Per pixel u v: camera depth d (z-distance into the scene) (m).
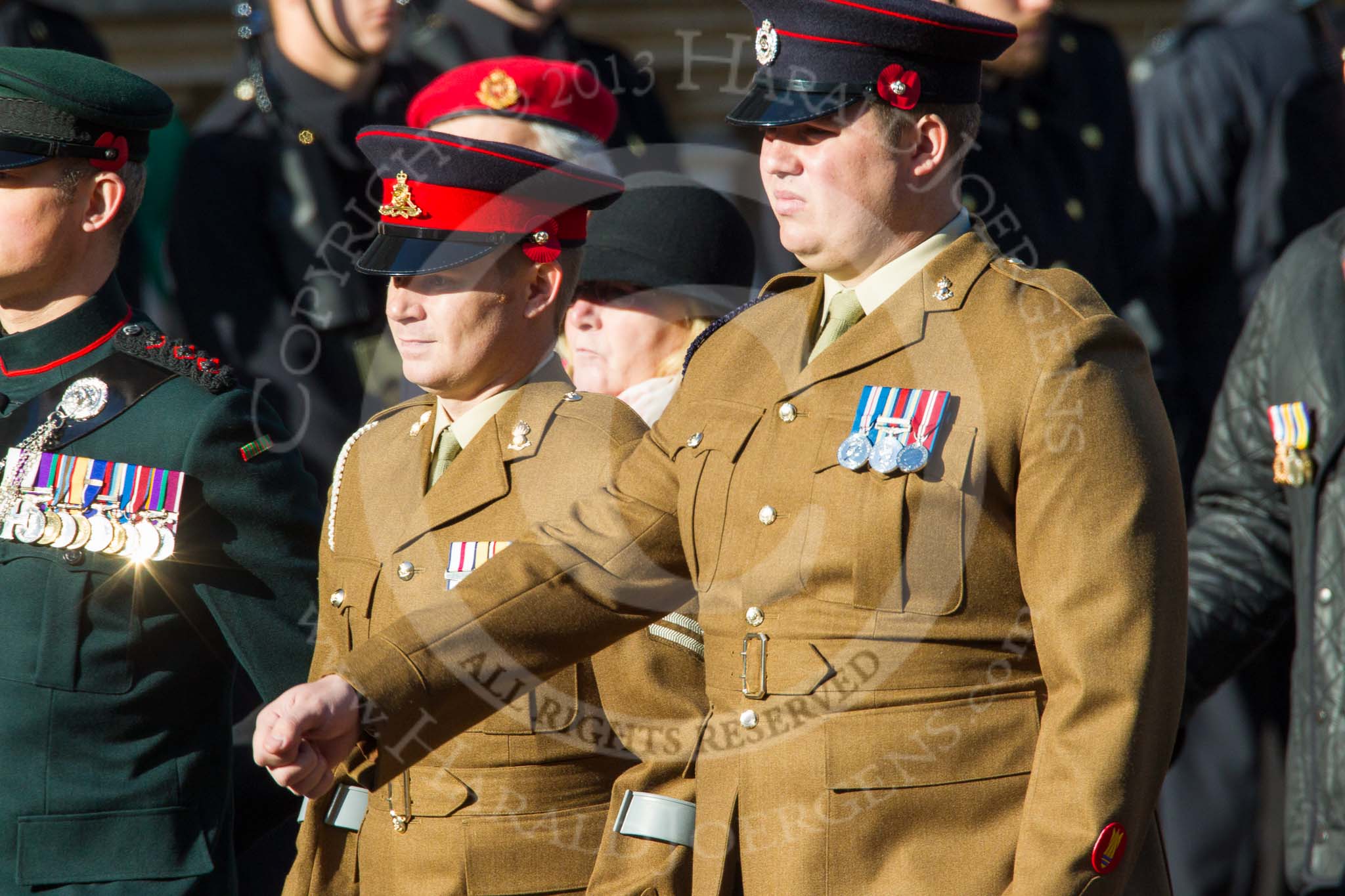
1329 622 12.24
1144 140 19.45
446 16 16.47
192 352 11.39
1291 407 12.70
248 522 11.09
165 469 10.99
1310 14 19.72
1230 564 13.08
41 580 10.89
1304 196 19.03
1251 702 16.23
